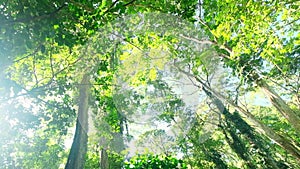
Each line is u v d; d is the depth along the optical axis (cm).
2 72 715
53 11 639
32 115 998
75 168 913
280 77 1427
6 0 621
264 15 966
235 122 1686
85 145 972
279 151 1831
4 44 634
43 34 661
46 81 1178
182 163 982
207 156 1641
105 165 1196
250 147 1678
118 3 686
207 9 1079
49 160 1447
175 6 841
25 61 1077
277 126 1830
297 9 1003
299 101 1516
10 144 1148
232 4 937
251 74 1360
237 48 1094
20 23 630
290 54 1358
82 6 664
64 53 1000
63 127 1060
